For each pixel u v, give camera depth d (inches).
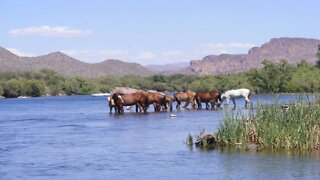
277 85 4562.0
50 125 1788.9
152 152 1010.7
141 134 1347.2
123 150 1055.0
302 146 955.3
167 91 7440.9
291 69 4771.2
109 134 1379.2
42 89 7628.0
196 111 2294.5
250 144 1005.8
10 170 855.1
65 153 1040.2
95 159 949.2
